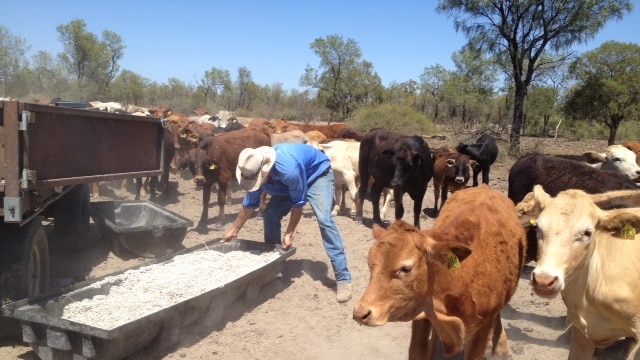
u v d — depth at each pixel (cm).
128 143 741
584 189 711
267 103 7188
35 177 500
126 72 6384
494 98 5888
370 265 330
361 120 4009
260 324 585
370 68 5491
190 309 528
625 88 3128
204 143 1018
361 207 1134
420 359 397
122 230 754
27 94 4122
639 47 3203
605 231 399
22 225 520
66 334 437
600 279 420
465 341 386
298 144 684
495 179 1928
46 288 585
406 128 3934
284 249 695
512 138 2873
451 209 451
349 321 608
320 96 5506
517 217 464
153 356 496
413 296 328
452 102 5456
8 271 500
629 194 454
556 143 3959
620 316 421
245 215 693
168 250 810
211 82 7244
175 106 6531
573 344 462
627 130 4609
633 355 417
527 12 2820
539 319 638
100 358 442
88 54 4841
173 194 1359
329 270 771
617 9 2748
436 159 1252
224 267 645
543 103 5100
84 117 618
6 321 509
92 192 1236
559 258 376
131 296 539
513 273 425
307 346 543
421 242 329
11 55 3969
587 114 3291
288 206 727
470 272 377
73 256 785
